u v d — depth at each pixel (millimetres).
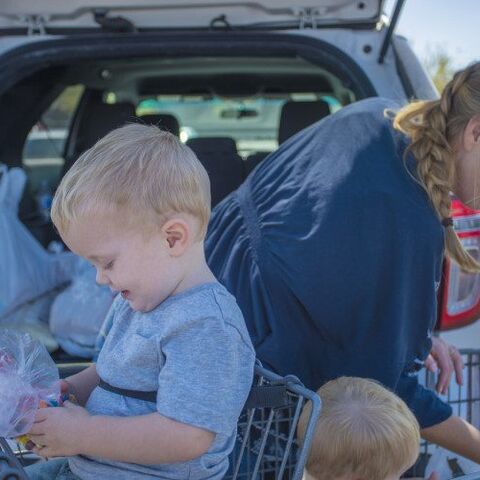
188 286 1457
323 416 1630
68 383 1693
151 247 1399
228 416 1398
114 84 4582
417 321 1835
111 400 1492
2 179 3191
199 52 3209
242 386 1445
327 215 1788
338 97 4625
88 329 2844
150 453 1375
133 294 1438
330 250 1769
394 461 1617
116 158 1392
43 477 1616
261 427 1653
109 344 1556
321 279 1777
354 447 1586
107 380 1517
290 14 3172
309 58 3133
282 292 1843
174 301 1438
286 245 1838
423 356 1917
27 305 3098
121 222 1370
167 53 3227
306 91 4715
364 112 1950
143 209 1369
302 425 1638
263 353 1867
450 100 1777
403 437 1615
